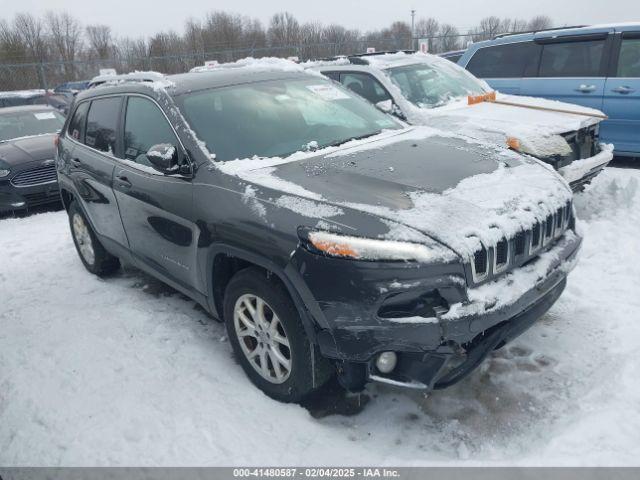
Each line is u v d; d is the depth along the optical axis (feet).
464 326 8.07
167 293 14.93
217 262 10.53
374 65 20.94
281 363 9.64
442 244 8.17
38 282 16.67
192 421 9.50
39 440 9.45
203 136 11.24
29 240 21.47
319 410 9.90
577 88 24.62
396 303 8.12
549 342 11.27
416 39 69.51
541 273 9.18
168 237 11.75
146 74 14.03
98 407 10.10
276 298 9.20
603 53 24.06
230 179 10.18
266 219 9.14
